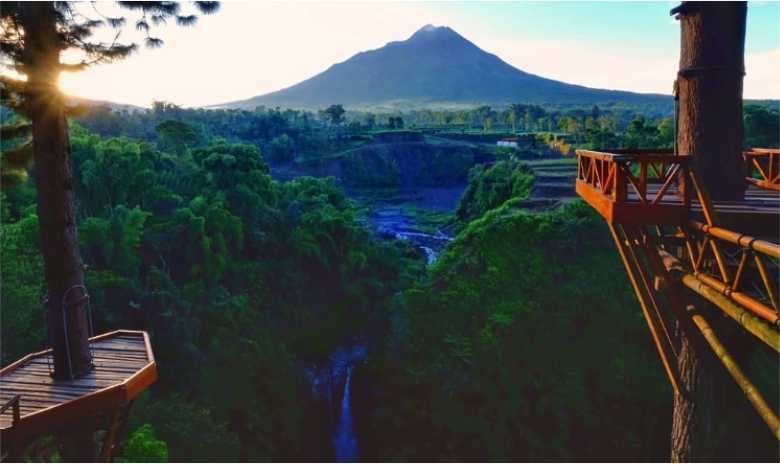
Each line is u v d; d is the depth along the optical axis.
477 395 28.77
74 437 9.77
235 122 125.56
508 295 31.77
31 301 23.66
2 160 10.12
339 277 45.72
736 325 8.91
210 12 10.27
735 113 9.16
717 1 8.90
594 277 31.88
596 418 28.06
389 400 31.20
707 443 9.04
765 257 8.12
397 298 37.53
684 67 9.37
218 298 35.06
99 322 29.00
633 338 30.00
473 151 122.62
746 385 6.38
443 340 30.69
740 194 9.19
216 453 25.59
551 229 33.53
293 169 110.75
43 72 9.35
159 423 24.94
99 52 9.80
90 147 38.44
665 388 28.16
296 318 40.94
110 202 37.19
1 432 8.15
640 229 8.77
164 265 35.03
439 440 28.72
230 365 30.97
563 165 61.94
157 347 29.44
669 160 7.63
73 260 10.20
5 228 27.05
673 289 8.56
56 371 9.94
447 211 95.94
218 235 37.31
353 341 41.94
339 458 31.20
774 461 21.02
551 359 29.41
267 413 30.91
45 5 9.12
